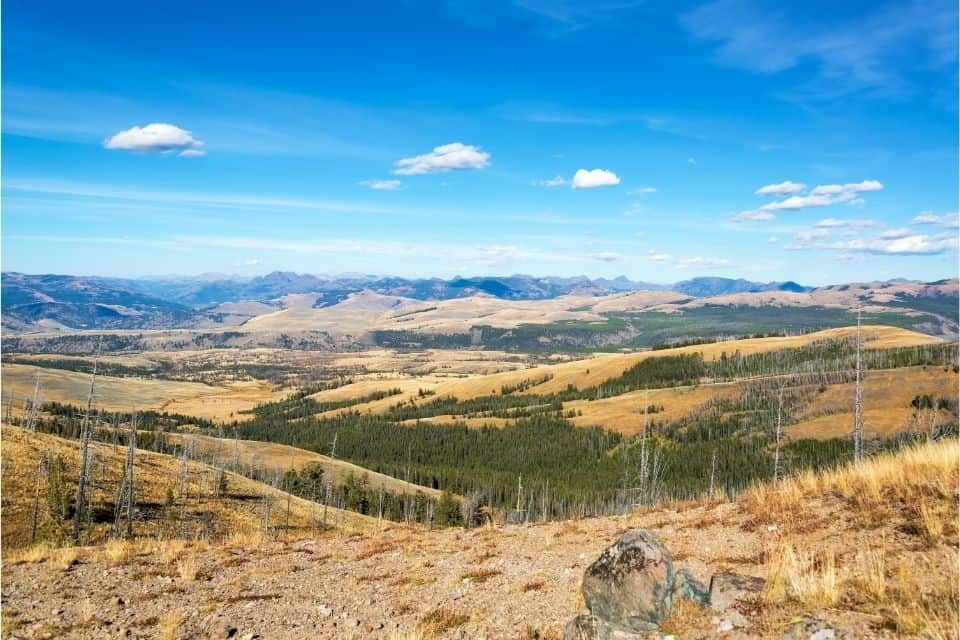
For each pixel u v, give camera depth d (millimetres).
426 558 20312
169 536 67625
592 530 21516
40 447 82750
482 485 182625
